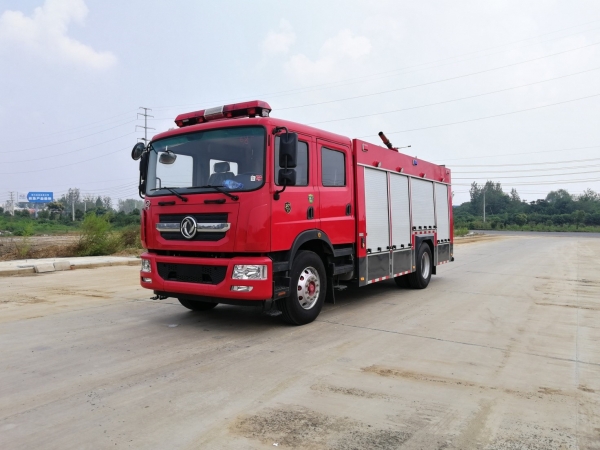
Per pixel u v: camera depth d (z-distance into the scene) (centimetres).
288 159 581
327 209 707
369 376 452
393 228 918
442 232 1184
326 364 488
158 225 660
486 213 10650
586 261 1791
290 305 638
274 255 610
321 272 699
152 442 318
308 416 359
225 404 382
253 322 690
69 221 5847
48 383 432
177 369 471
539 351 546
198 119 690
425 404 385
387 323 688
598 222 7562
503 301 882
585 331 646
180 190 640
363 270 803
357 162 793
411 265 989
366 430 336
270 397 397
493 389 421
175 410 370
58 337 605
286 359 505
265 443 316
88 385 427
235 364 487
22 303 857
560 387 429
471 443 319
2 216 5647
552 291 1012
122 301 878
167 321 699
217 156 623
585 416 365
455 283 1146
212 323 684
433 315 750
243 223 582
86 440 321
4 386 425
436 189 1157
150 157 697
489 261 1797
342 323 686
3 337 605
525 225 7875
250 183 588
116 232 2095
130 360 503
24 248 1738
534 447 314
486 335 620
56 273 1334
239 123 611
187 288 619
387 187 903
